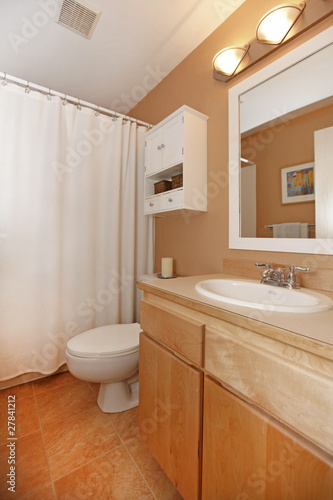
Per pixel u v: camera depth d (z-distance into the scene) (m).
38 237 1.48
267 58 1.08
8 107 1.38
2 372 1.42
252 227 1.15
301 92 0.95
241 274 1.19
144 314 0.99
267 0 1.10
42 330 1.52
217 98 1.35
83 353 1.14
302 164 0.95
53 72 1.75
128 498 0.86
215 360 0.66
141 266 1.94
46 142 1.49
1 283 1.39
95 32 1.41
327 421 0.42
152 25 1.36
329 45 0.87
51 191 1.50
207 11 1.27
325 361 0.45
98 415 1.28
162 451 0.87
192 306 0.74
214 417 0.66
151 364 0.93
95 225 1.72
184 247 1.63
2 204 1.38
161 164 1.51
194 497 0.72
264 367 0.53
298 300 0.81
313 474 0.44
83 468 0.97
